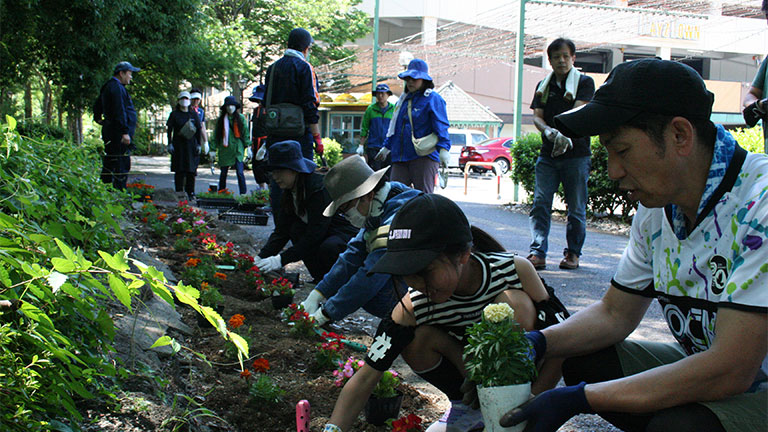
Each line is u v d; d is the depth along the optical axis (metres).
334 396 3.38
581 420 3.38
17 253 2.14
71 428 2.22
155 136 42.09
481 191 18.23
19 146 3.43
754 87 6.06
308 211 5.21
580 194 7.06
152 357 3.24
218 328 1.89
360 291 4.06
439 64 31.28
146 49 18.39
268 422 3.06
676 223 2.15
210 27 24.86
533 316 2.60
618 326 2.47
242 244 7.61
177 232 7.50
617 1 18.83
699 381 1.94
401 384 3.61
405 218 2.30
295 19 32.22
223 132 13.53
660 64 1.96
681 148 1.96
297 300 5.38
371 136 12.09
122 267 1.85
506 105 43.22
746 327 1.89
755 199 1.92
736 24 36.47
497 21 18.39
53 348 1.98
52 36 15.02
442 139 7.59
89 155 5.10
